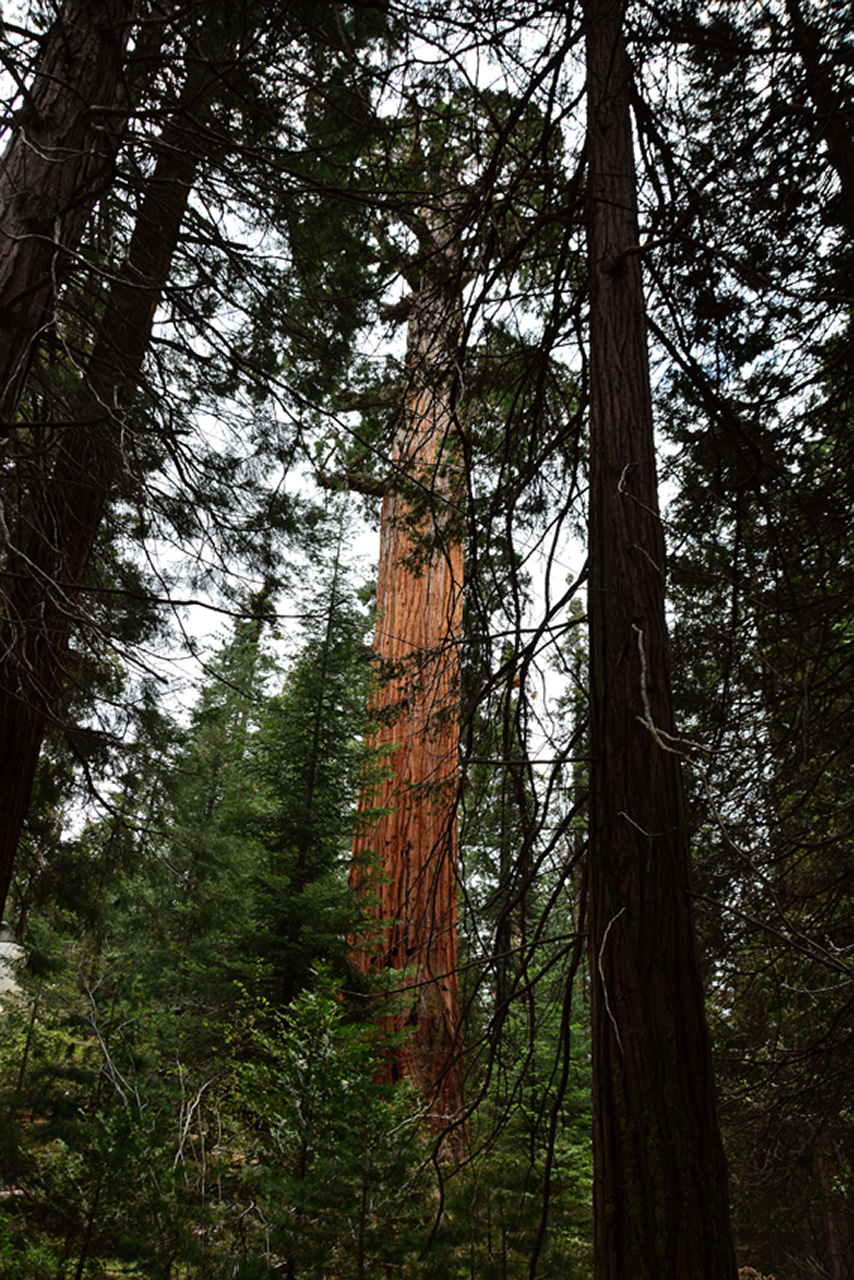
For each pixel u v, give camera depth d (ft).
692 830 19.45
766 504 14.38
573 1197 15.96
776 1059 18.72
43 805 20.45
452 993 28.81
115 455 14.94
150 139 13.33
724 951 18.26
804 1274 25.50
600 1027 7.82
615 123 12.35
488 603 15.90
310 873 30.17
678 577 17.62
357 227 17.10
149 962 30.91
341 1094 14.82
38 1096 22.76
